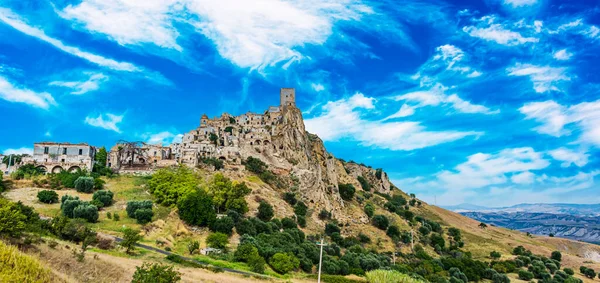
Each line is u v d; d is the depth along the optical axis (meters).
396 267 130.62
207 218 115.69
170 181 131.75
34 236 72.31
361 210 199.00
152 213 111.75
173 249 97.12
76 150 150.00
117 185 139.00
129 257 81.69
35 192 123.06
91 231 90.19
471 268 155.88
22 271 45.03
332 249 131.62
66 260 64.12
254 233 119.06
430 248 183.12
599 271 195.75
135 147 171.88
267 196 158.12
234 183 142.25
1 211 70.06
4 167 147.88
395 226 183.62
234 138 196.00
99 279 60.34
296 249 112.25
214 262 91.44
